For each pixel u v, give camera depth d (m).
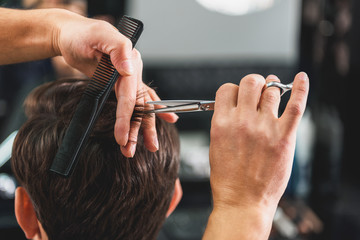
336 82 1.81
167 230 1.61
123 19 0.58
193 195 1.87
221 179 0.47
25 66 1.76
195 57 2.20
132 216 0.61
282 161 0.45
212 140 0.47
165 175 0.64
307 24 2.02
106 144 0.58
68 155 0.49
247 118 0.46
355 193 1.83
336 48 1.77
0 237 1.29
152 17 2.13
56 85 0.63
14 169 0.62
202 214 1.73
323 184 1.79
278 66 2.21
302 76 0.46
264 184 0.45
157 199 0.63
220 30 2.18
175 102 0.52
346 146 1.88
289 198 1.84
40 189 0.59
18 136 0.60
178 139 0.68
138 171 0.59
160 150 0.62
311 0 1.93
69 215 0.60
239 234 0.45
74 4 1.71
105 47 0.54
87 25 0.57
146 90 0.62
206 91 2.22
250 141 0.45
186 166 1.96
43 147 0.57
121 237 0.62
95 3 1.77
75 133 0.49
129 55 0.53
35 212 0.63
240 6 1.84
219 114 0.47
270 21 2.17
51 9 0.64
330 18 1.75
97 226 0.60
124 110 0.53
